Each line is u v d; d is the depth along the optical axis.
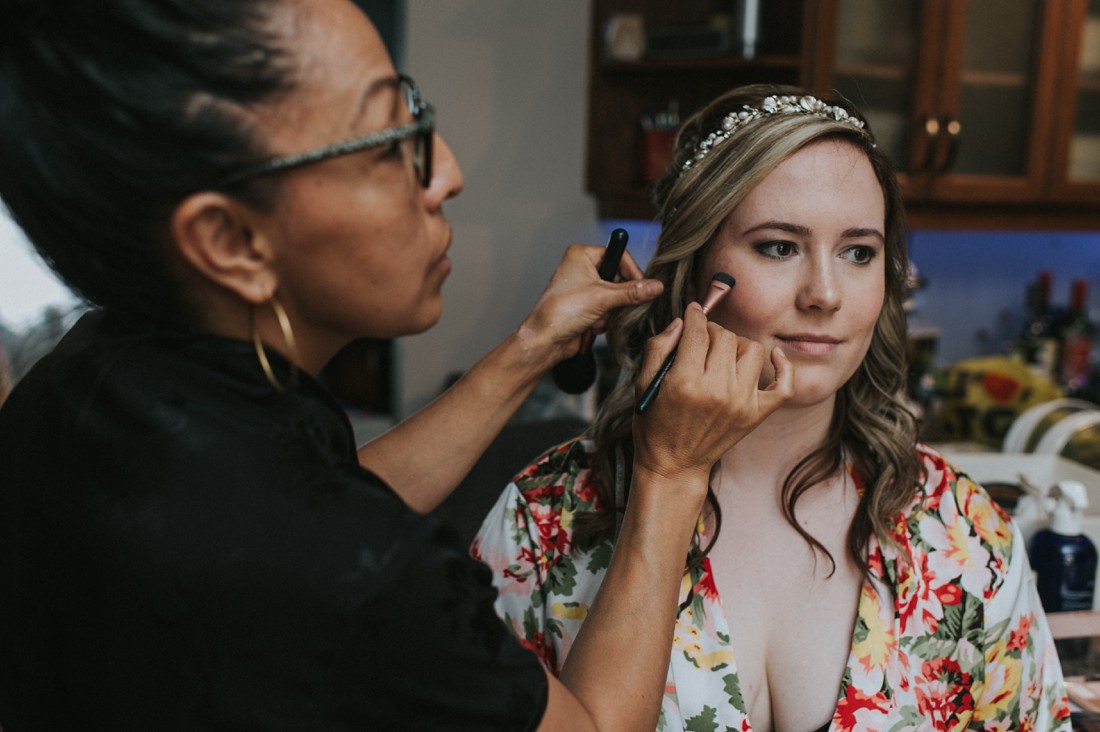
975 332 3.32
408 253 0.60
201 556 0.56
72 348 0.64
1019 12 2.62
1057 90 2.68
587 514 0.99
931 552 0.98
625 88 2.83
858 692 0.92
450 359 2.80
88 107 0.54
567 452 1.05
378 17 2.74
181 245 0.56
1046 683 1.01
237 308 0.61
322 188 0.56
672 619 0.69
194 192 0.55
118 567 0.56
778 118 0.91
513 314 2.85
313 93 0.55
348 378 2.94
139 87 0.53
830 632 0.95
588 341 0.93
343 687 0.57
